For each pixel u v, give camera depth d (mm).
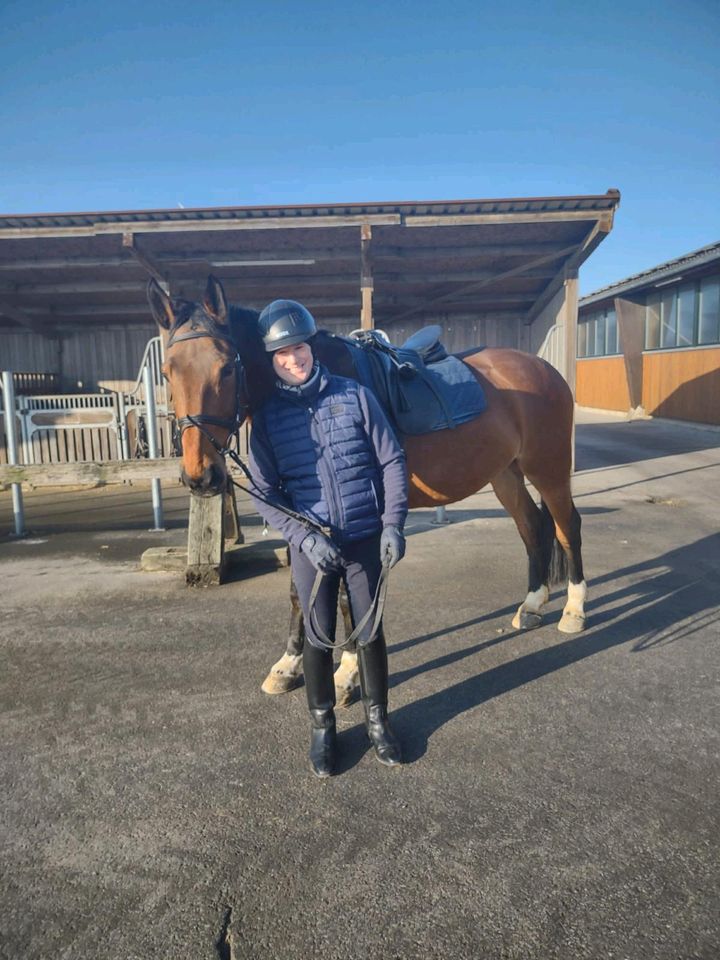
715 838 2160
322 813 2320
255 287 10406
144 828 2258
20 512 6672
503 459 3375
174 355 2512
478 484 3320
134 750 2734
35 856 2135
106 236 8141
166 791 2461
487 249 8977
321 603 2539
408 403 2965
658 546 5711
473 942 1780
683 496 7973
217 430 2506
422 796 2404
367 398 2475
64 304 11062
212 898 1949
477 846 2141
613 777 2492
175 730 2885
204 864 2086
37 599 4656
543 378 3678
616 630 3879
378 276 10094
